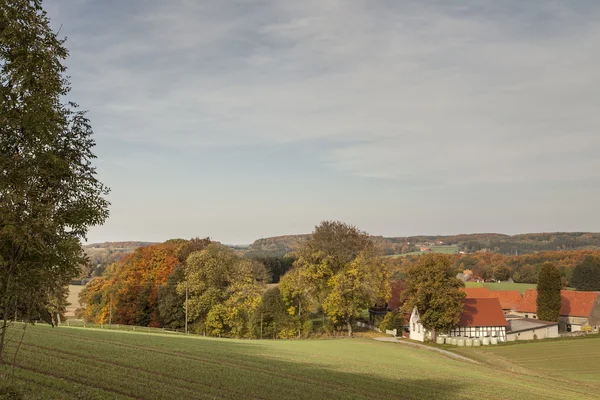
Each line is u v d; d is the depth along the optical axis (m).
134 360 33.03
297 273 79.50
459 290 76.69
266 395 28.03
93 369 27.44
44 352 30.98
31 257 15.40
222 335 75.88
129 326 76.38
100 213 16.56
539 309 95.81
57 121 15.69
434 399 33.53
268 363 41.25
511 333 80.81
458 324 78.38
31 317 16.12
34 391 19.73
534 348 71.62
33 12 15.62
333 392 31.42
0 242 14.45
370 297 77.50
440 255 77.75
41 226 14.81
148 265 90.75
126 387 24.39
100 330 58.53
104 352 34.72
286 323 79.38
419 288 75.69
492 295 109.81
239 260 79.56
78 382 23.77
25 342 34.12
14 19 15.04
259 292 75.69
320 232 81.12
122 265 93.62
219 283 77.50
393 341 77.56
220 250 78.88
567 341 78.06
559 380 49.72
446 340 76.56
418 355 61.06
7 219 14.28
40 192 15.52
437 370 48.78
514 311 113.31
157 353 38.66
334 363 46.38
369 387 35.22
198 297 75.50
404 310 77.56
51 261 15.62
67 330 50.38
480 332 79.25
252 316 78.62
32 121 14.83
